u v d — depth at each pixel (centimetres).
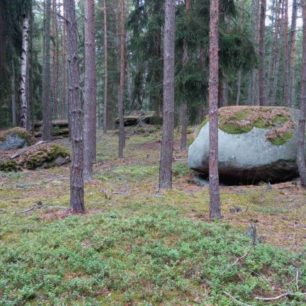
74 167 839
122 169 1446
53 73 3453
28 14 2123
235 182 1247
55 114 3506
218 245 634
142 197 1001
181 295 511
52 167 1577
